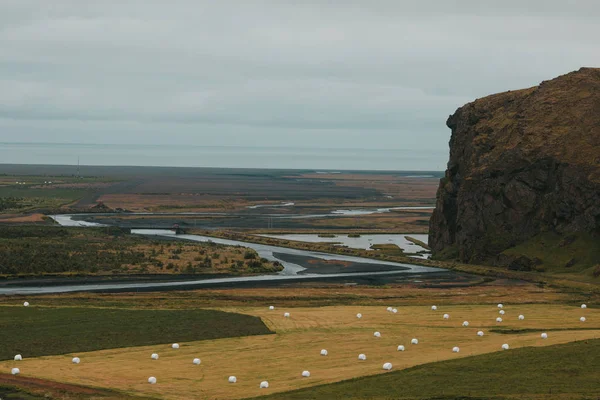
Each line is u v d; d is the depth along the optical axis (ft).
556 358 266.77
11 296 436.35
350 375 253.03
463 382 239.91
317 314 377.30
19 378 248.52
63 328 328.90
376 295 464.65
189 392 234.99
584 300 449.48
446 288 507.71
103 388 237.86
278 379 250.16
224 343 307.99
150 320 351.05
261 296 451.53
